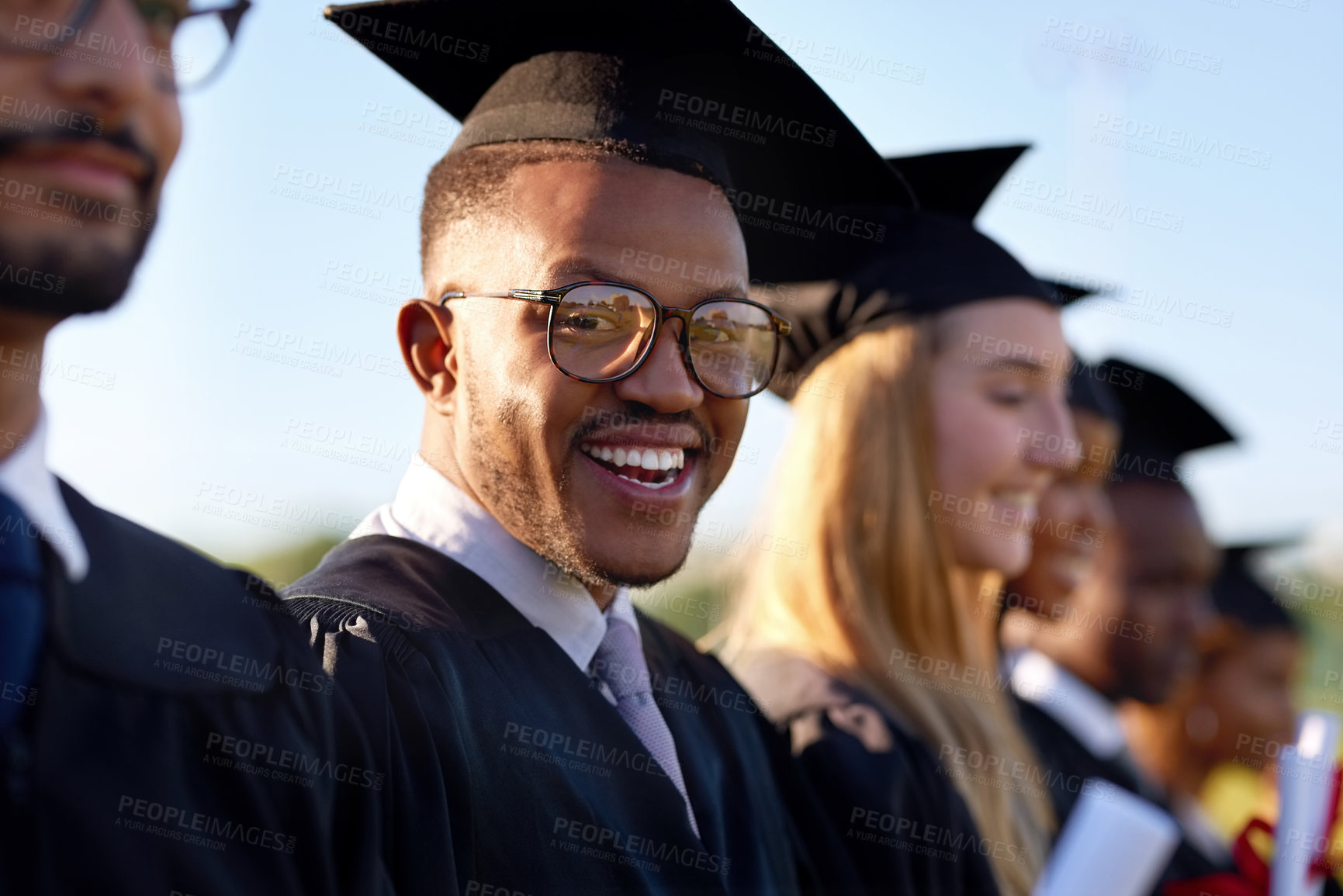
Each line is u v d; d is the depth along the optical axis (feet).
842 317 9.30
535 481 5.64
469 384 5.74
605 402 5.54
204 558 4.41
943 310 9.28
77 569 3.82
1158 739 14.32
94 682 3.77
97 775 3.70
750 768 7.07
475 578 5.83
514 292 5.53
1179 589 12.82
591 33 6.06
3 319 3.57
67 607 3.75
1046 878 7.19
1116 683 12.54
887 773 7.83
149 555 4.16
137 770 3.79
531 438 5.56
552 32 6.12
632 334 5.56
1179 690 13.55
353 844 4.45
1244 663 14.53
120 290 3.71
